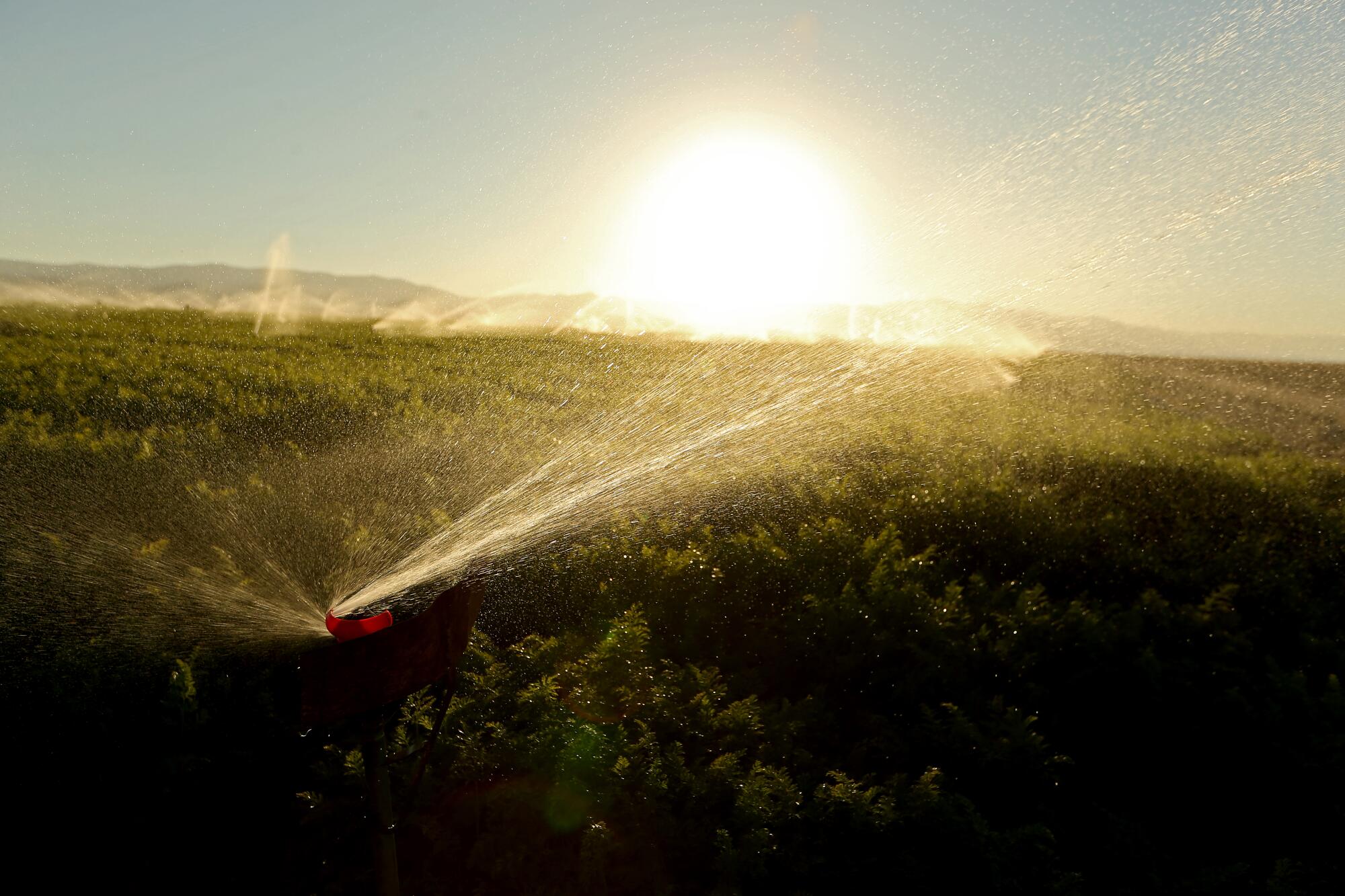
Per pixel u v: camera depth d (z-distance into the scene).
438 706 4.60
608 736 4.54
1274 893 3.88
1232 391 24.69
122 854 4.05
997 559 8.19
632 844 3.83
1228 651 5.82
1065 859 4.35
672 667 5.45
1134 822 4.46
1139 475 11.41
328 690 2.50
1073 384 22.97
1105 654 5.67
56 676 4.64
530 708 4.63
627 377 14.02
